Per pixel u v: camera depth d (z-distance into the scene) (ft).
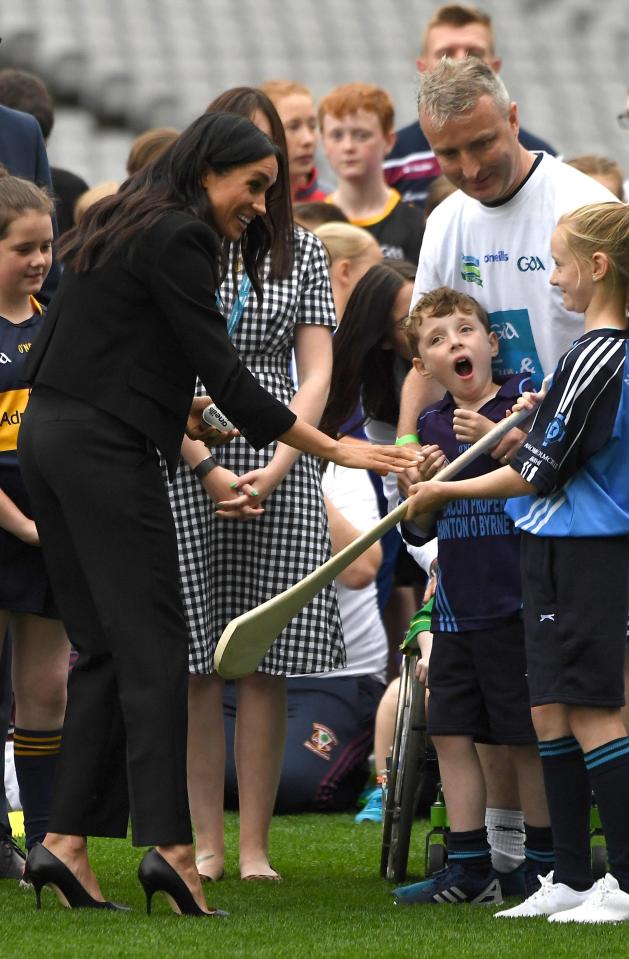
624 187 84.02
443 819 50.37
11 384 49.85
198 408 48.24
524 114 191.52
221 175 42.73
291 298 52.31
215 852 52.13
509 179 47.26
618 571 41.91
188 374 42.98
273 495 51.65
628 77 199.11
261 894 47.96
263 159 42.78
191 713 52.80
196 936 38.68
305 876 52.24
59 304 43.19
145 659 41.63
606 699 41.39
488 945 37.65
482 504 46.55
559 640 41.91
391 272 59.00
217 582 51.78
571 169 48.26
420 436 49.80
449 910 44.11
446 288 48.91
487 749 49.57
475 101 45.80
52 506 42.78
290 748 67.87
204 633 51.11
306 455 52.31
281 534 51.62
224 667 43.86
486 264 48.78
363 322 58.18
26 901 44.88
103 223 43.06
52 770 50.80
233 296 51.75
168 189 42.93
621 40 204.13
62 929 39.52
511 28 204.13
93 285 42.37
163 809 41.42
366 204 87.45
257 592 51.60
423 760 51.42
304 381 52.80
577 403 41.75
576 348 42.27
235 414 42.78
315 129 91.71
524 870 47.75
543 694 42.09
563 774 42.68
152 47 190.80
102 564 41.83
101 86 182.91
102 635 42.83
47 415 42.63
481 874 46.57
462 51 85.10
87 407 42.16
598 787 41.50
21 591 48.93
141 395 42.09
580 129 191.01
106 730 42.88
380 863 53.06
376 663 71.56
